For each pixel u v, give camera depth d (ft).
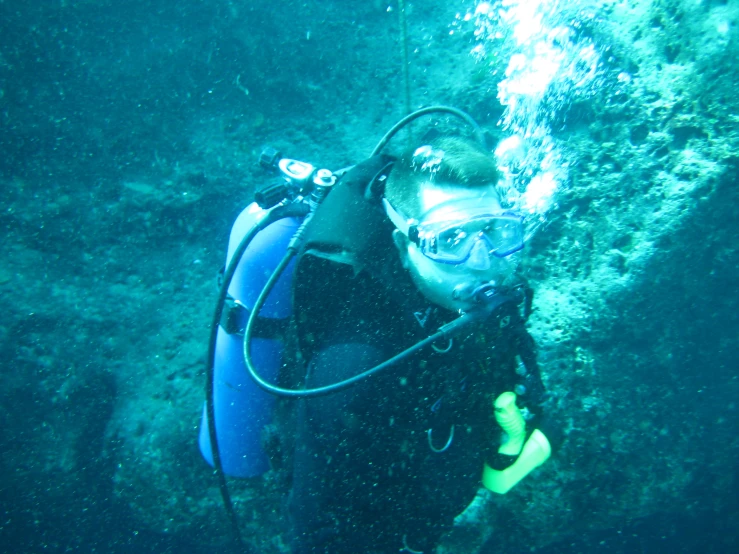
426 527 4.49
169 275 12.80
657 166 7.14
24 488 11.23
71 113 13.29
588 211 7.73
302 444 4.03
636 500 7.91
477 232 3.67
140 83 13.57
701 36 6.67
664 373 7.60
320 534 4.02
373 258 3.94
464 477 4.38
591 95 7.89
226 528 9.87
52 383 11.32
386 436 3.91
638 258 7.07
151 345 11.83
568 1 8.09
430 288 3.92
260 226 5.43
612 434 7.50
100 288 12.45
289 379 5.26
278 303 5.61
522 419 4.46
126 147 13.34
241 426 6.17
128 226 12.82
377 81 13.65
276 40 14.10
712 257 7.02
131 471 10.16
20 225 12.55
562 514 7.98
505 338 4.00
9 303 11.62
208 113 13.76
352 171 4.87
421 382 3.92
